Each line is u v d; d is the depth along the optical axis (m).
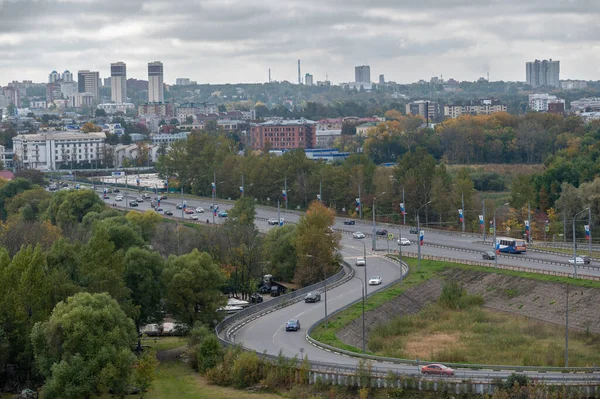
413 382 157.00
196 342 191.88
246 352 177.12
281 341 192.50
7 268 195.38
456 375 159.62
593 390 151.62
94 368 169.12
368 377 160.00
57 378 166.50
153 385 176.50
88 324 174.00
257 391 169.12
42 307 193.62
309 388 165.25
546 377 155.75
